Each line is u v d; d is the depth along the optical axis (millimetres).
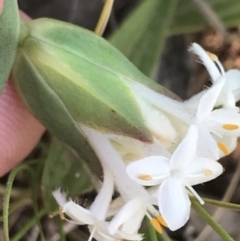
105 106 71
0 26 70
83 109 72
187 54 126
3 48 72
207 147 68
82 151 75
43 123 76
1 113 94
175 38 127
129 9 123
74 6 120
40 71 73
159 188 66
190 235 116
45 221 112
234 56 123
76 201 97
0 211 108
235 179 113
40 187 106
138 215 70
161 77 125
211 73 75
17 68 74
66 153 97
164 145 73
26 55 73
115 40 104
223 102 75
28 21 75
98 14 121
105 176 73
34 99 74
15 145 99
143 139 69
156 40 106
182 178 67
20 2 119
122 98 71
